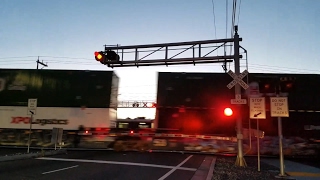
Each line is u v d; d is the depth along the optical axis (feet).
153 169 38.50
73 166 39.50
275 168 40.27
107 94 62.85
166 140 61.52
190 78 63.93
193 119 61.67
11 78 65.51
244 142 60.29
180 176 33.55
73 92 63.62
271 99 35.70
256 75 61.05
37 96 64.13
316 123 60.90
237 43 45.60
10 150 59.00
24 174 32.17
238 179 30.76
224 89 62.49
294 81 35.65
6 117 64.18
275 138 60.44
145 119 64.69
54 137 56.70
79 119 62.64
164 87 63.67
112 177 31.63
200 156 56.70
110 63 51.08
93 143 62.28
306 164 49.90
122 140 62.03
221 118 61.05
